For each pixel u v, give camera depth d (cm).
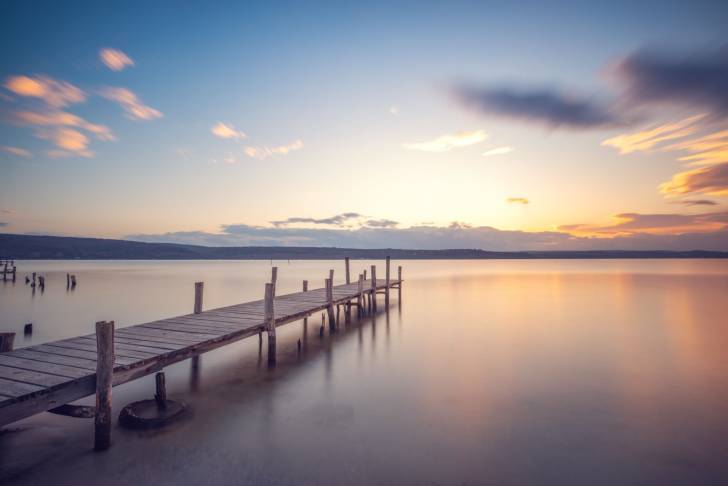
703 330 1716
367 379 1030
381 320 1980
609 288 3778
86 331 1722
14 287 3766
